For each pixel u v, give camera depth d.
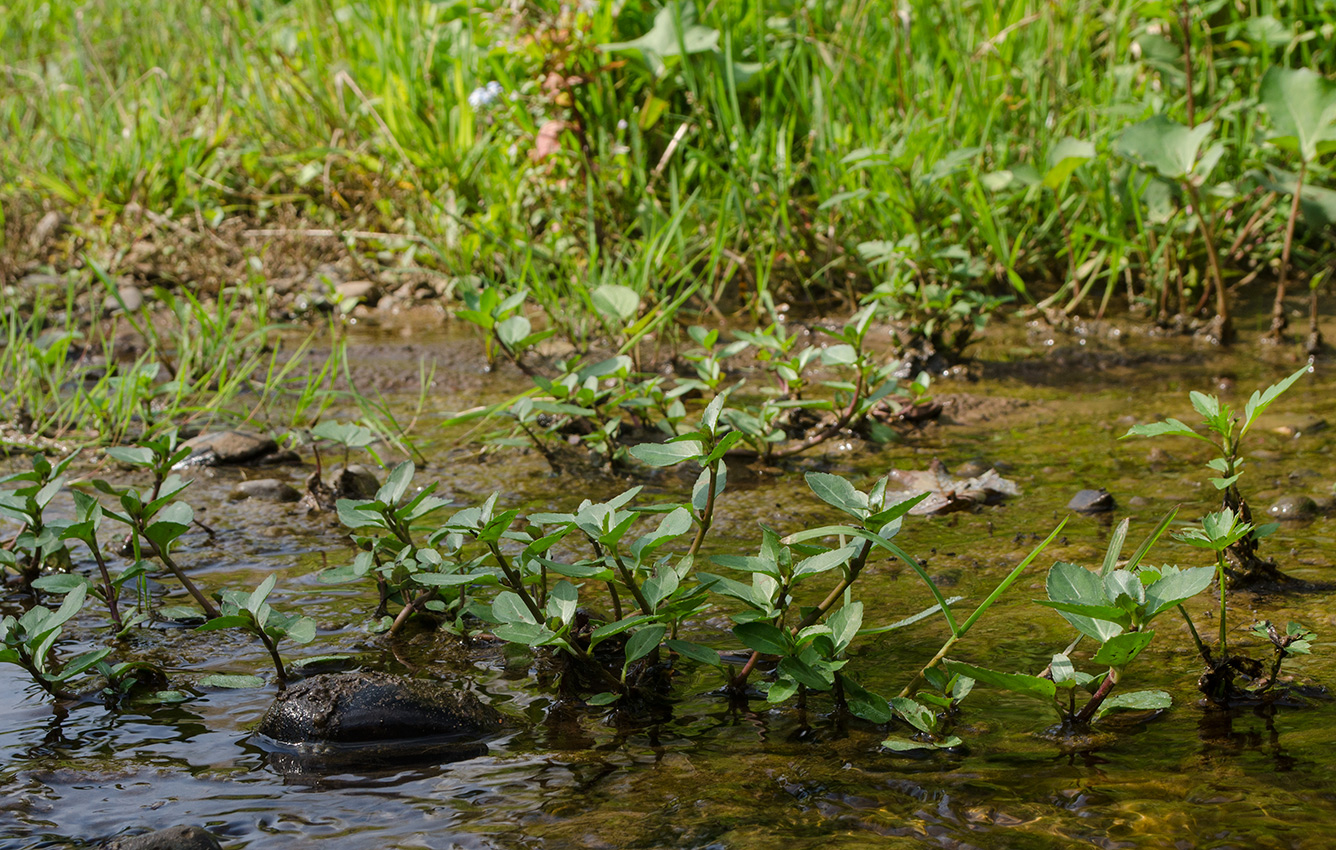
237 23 7.14
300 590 2.15
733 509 2.59
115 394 3.52
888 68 5.50
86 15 7.97
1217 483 1.83
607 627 1.56
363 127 6.03
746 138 5.13
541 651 1.82
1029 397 3.64
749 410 3.50
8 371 3.88
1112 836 1.27
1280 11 5.43
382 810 1.37
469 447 3.21
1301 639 1.62
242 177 6.02
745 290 4.80
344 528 2.54
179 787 1.43
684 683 1.73
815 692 1.69
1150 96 4.95
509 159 5.34
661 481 2.86
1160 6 4.61
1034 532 2.38
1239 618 1.90
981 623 1.91
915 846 1.26
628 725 1.59
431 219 5.29
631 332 3.46
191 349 4.06
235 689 1.74
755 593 1.64
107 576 1.99
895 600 2.02
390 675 1.61
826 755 1.49
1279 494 2.56
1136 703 1.50
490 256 4.96
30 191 5.81
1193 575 1.43
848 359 3.06
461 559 2.23
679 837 1.29
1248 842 1.25
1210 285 4.49
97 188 5.87
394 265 5.39
